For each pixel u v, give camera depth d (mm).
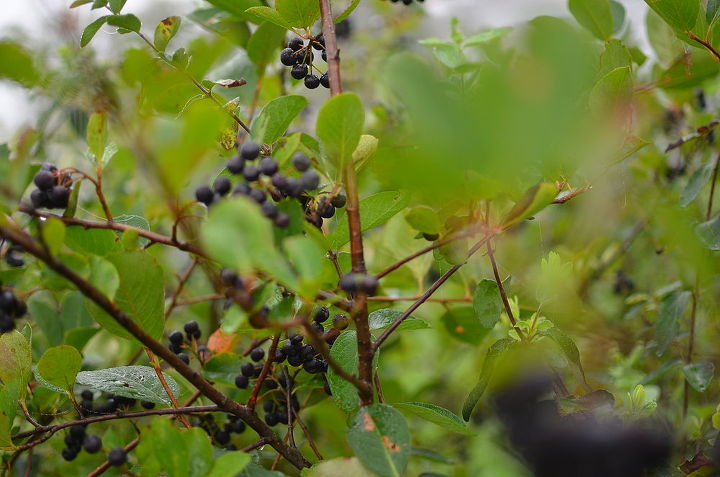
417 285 1527
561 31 1034
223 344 1326
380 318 1258
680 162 1553
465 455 1510
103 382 1229
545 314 1344
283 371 1284
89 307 1158
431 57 1701
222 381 1318
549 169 1190
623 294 1560
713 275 1407
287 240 1081
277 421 1325
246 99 1523
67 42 1445
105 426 1438
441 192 1101
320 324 1225
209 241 1068
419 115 1040
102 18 1305
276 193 1162
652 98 1527
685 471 1268
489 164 1042
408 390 1594
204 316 1646
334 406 1466
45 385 1229
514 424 1239
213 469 1130
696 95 1575
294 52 1247
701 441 1307
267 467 1400
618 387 1394
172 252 1634
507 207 1214
